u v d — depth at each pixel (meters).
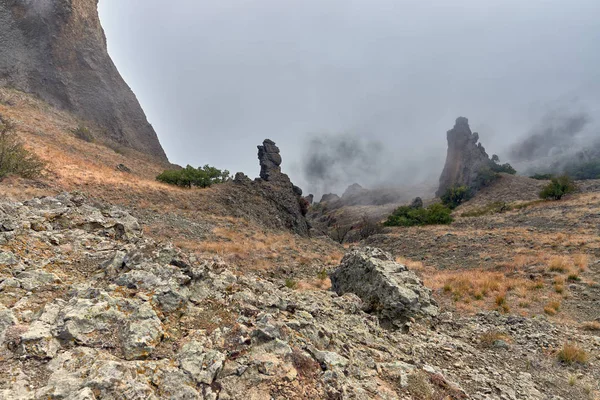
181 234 23.00
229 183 49.38
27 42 78.00
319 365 5.09
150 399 3.53
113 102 88.56
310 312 7.40
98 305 4.74
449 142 138.38
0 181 19.72
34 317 4.43
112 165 47.44
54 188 22.56
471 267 23.70
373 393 5.00
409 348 7.73
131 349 4.18
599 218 33.28
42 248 6.64
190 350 4.44
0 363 3.57
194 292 6.01
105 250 7.19
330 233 67.25
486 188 87.88
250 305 6.17
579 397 7.20
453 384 6.09
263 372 4.49
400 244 37.72
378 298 11.18
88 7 94.44
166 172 46.88
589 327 11.71
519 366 8.44
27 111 60.69
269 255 22.30
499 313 13.10
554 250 23.98
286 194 50.00
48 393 3.27
